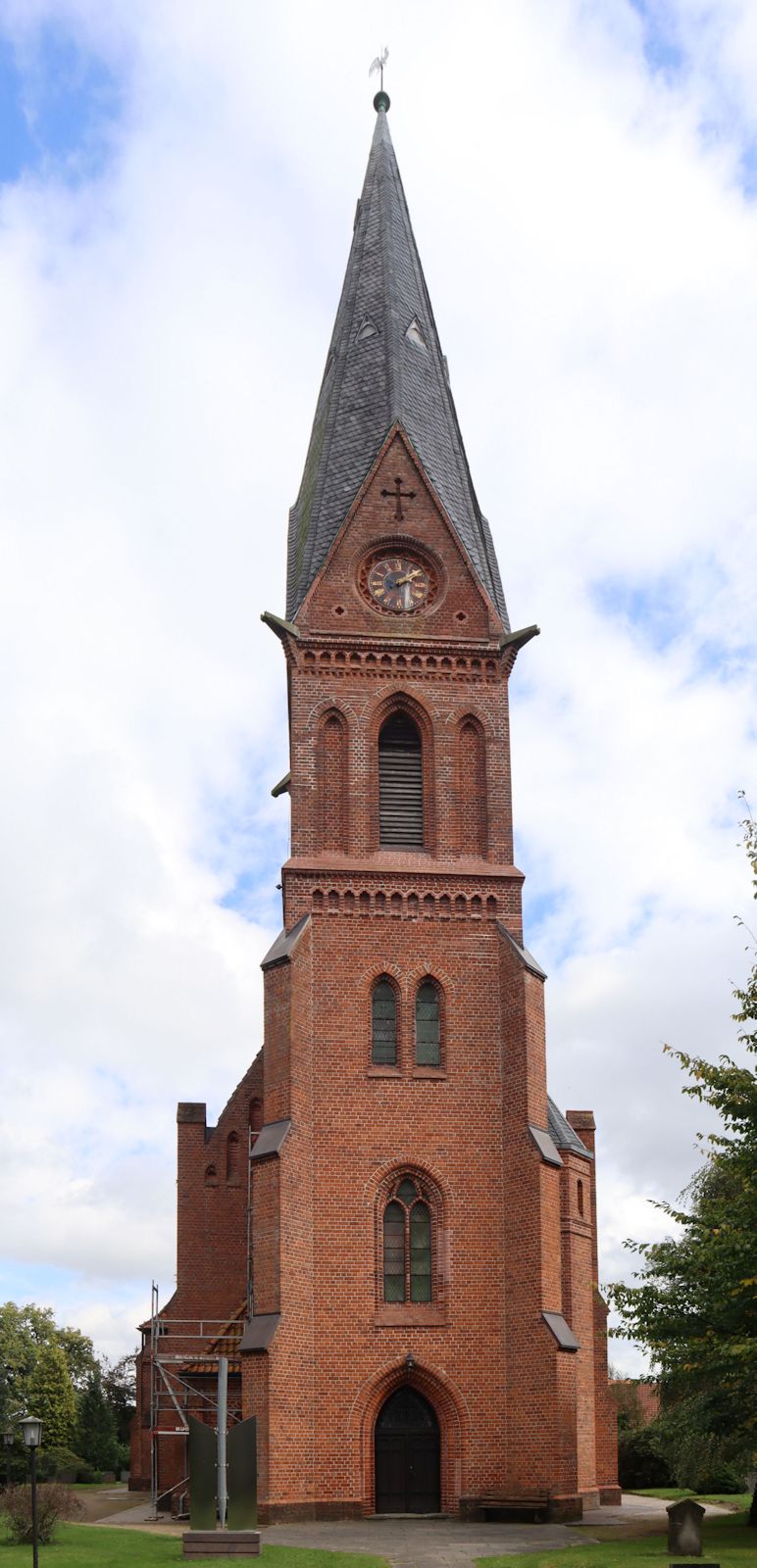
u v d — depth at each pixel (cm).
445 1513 4497
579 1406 5275
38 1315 11419
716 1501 6000
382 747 5309
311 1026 4888
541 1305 4591
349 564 5397
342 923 5019
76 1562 3338
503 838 5219
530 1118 4812
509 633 5497
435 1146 4838
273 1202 4538
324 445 5725
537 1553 3497
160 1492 5434
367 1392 4559
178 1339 5703
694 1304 3759
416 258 6262
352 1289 4650
